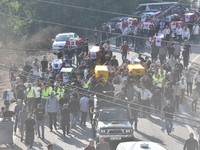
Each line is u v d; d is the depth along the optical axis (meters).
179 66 95.88
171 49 108.75
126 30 131.38
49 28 158.12
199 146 59.41
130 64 87.31
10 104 85.81
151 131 70.12
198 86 87.81
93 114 67.94
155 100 78.56
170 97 76.62
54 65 92.44
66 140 66.12
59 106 72.81
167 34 125.50
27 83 80.69
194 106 85.19
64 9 166.88
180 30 127.38
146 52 127.06
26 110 71.50
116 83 80.56
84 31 168.38
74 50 110.31
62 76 82.56
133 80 80.50
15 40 163.62
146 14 153.25
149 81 80.31
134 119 64.56
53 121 76.44
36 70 87.19
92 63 95.88
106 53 99.88
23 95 78.19
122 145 49.81
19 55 139.75
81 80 79.75
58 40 122.38
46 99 76.00
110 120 63.06
